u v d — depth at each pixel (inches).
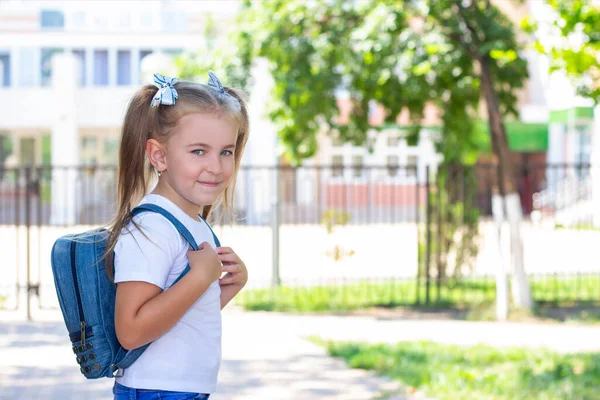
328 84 406.0
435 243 447.8
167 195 101.6
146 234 95.7
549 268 577.0
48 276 529.0
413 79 398.0
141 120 101.2
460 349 300.2
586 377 245.8
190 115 97.7
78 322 98.0
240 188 930.7
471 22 395.5
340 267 581.9
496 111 400.8
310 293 459.8
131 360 97.7
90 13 1055.0
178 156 98.1
